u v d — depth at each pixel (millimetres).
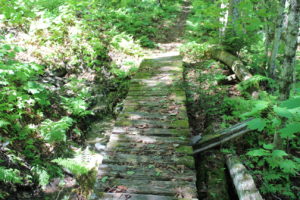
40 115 5164
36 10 8672
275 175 3746
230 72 7742
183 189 3236
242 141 4707
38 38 7461
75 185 4250
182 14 16578
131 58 8492
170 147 4051
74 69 7227
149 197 3119
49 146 4762
